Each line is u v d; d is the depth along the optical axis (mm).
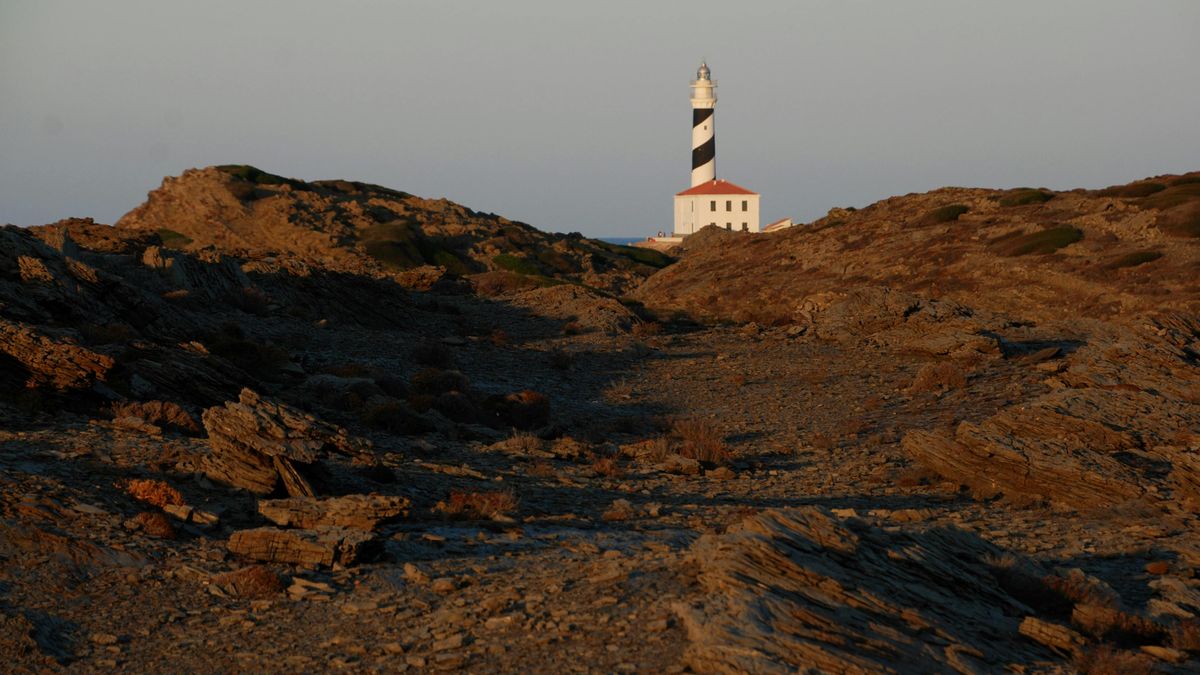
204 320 45438
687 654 11391
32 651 13211
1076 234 77188
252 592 15547
